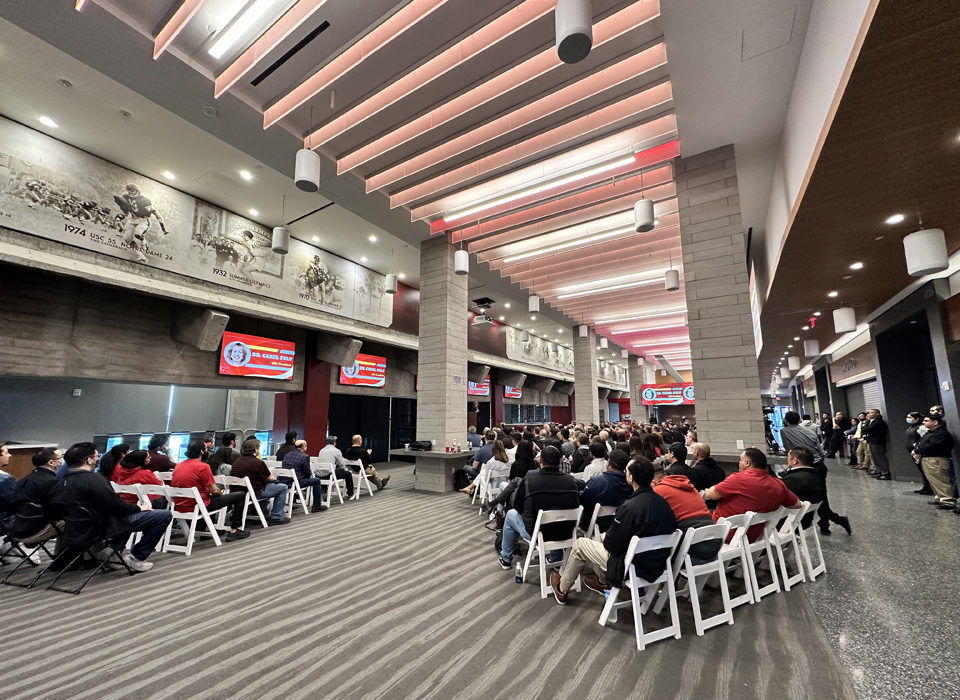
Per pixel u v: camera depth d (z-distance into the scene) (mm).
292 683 1986
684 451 3877
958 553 3764
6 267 5434
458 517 5500
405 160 5383
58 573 3436
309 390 9711
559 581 2959
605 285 9258
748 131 4785
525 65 3852
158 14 3455
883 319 7824
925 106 2605
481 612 2748
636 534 2420
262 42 3588
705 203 5188
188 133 5582
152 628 2535
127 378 6781
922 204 3896
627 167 5125
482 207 6148
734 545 2996
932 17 1969
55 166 5613
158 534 3664
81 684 1987
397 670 2090
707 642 2357
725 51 3660
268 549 4145
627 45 3693
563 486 3227
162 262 6719
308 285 9258
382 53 3822
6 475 3678
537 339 18219
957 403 5781
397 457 13656
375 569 3568
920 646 2260
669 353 18516
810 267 5586
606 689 1931
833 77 2773
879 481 7938
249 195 7230
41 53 4270
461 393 7914
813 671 2057
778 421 13133
